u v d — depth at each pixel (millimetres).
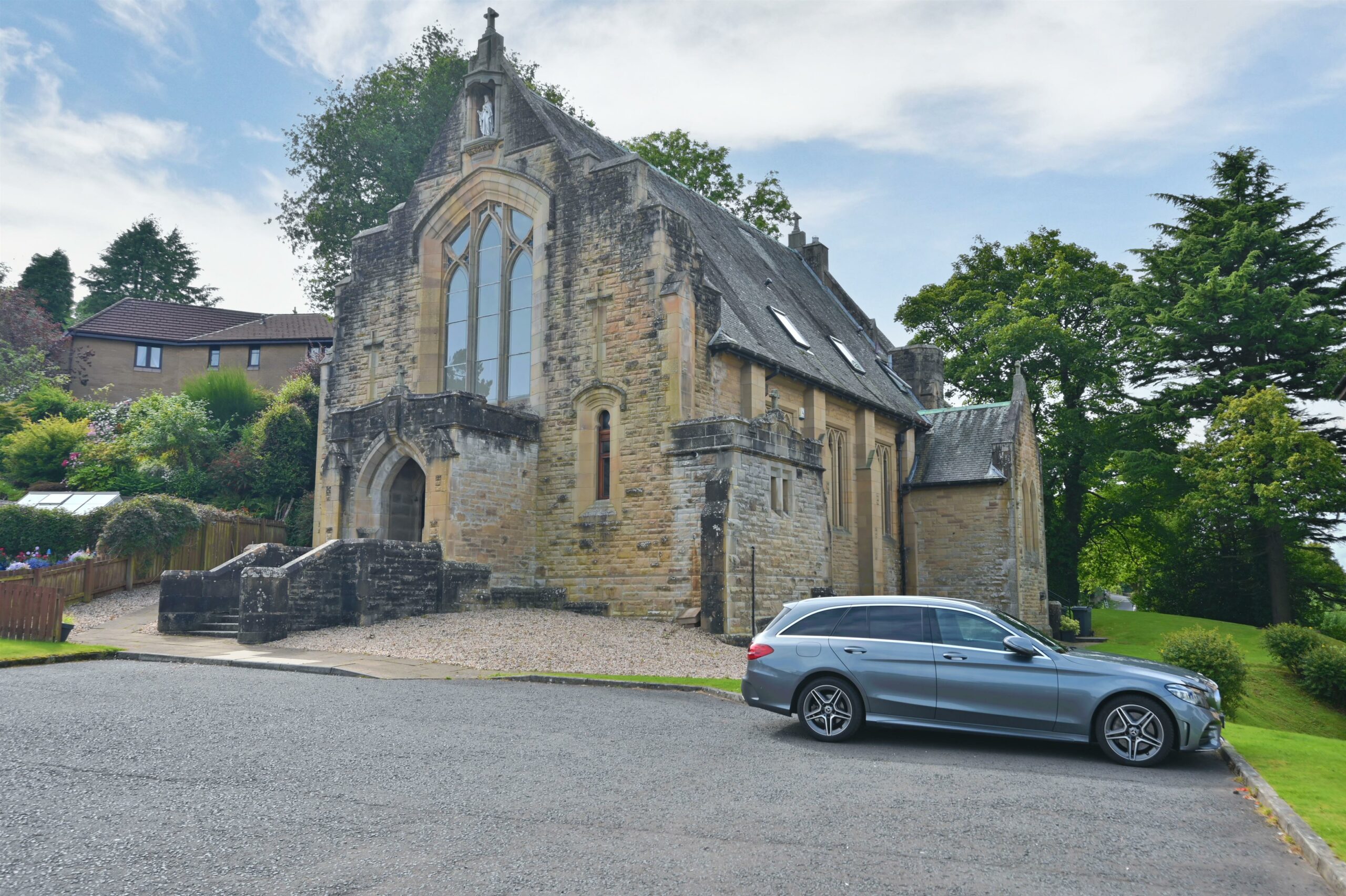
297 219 42000
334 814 7090
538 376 25719
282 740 9703
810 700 11039
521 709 12180
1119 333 42094
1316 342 38750
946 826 7227
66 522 27125
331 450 25031
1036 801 8102
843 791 8281
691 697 13977
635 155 24875
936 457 34875
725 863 6191
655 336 23750
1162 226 45812
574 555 24234
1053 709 10289
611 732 10805
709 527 21297
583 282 25188
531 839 6613
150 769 8328
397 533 24641
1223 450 36531
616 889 5660
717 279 28031
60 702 11617
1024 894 5773
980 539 32656
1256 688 25172
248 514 32625
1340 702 24891
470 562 22891
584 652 17688
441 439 22734
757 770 9102
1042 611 34500
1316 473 34094
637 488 23469
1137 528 46156
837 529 29766
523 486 24719
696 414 23750
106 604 23906
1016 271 45062
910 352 39344
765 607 22094
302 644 18422
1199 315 40344
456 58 41625
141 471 33156
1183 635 19516
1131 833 7184
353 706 11953
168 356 51438
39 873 5715
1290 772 9750
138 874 5730
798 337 29953
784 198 46500
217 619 21047
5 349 43875
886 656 10914
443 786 8023
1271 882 6172
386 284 29328
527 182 26547
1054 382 42562
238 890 5492
